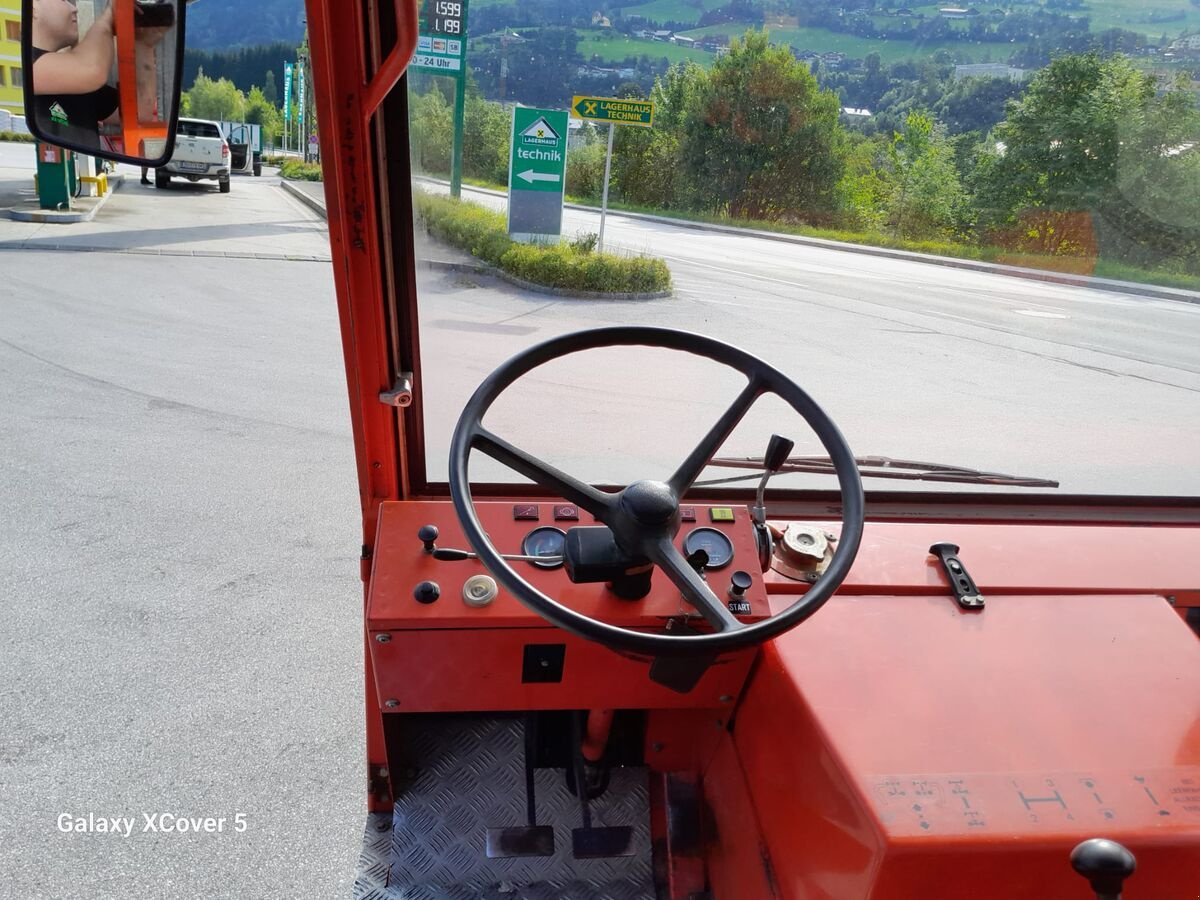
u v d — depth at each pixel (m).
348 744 2.65
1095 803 1.09
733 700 1.54
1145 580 1.55
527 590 1.14
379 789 1.79
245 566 3.66
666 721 1.77
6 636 3.08
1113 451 1.72
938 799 1.09
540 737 1.88
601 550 1.26
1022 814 1.08
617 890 1.70
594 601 1.40
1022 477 1.73
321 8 1.19
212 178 17.95
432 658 1.46
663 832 1.74
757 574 1.47
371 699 1.69
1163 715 1.25
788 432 1.73
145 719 2.71
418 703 1.54
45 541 3.75
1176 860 1.06
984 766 1.14
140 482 4.39
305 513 4.18
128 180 19.14
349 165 1.30
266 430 5.19
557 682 1.51
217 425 5.22
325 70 1.23
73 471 4.46
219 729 2.69
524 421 1.72
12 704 2.74
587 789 1.82
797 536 1.54
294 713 2.77
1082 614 1.46
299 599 3.43
